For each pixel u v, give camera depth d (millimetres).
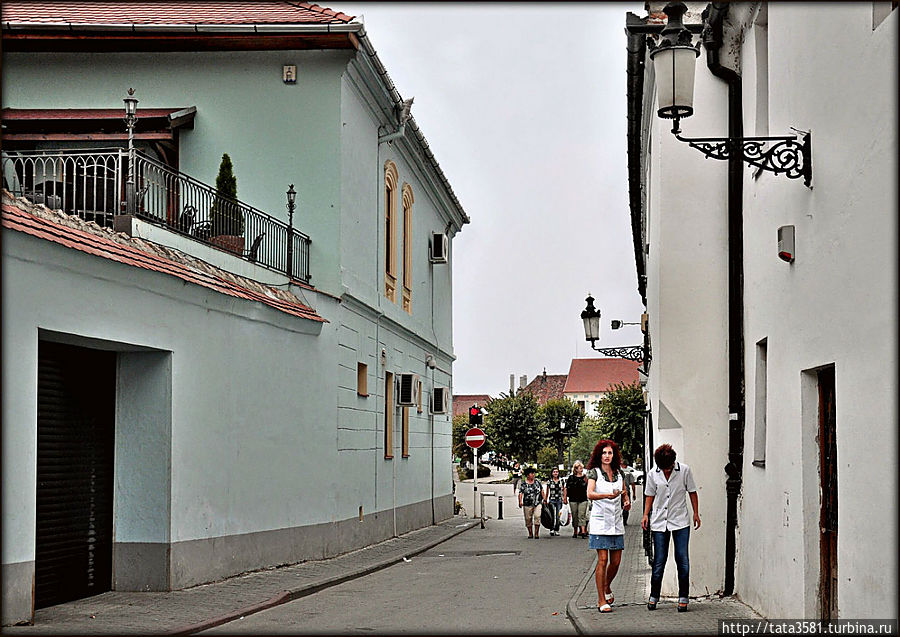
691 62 10000
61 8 22688
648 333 20031
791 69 10164
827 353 8703
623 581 16766
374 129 24609
